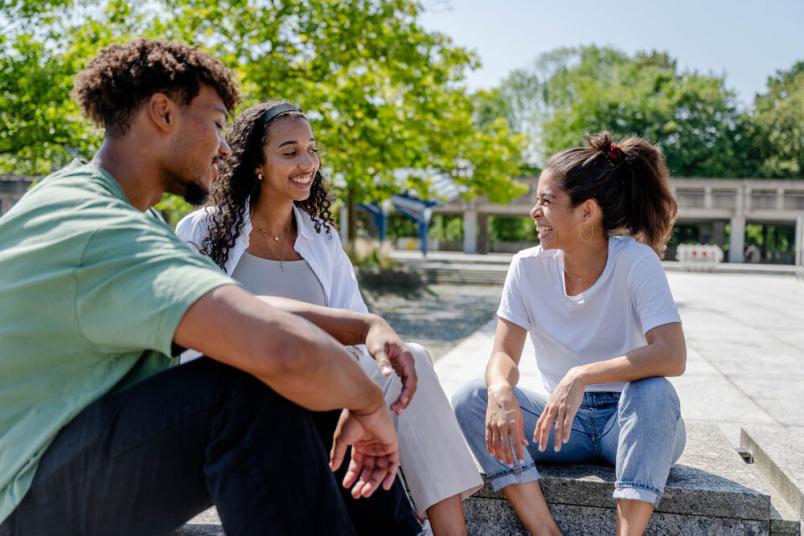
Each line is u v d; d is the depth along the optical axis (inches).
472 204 1707.7
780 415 166.7
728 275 1084.5
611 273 87.7
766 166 2037.4
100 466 51.5
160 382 52.0
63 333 51.2
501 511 87.0
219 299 47.4
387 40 468.1
